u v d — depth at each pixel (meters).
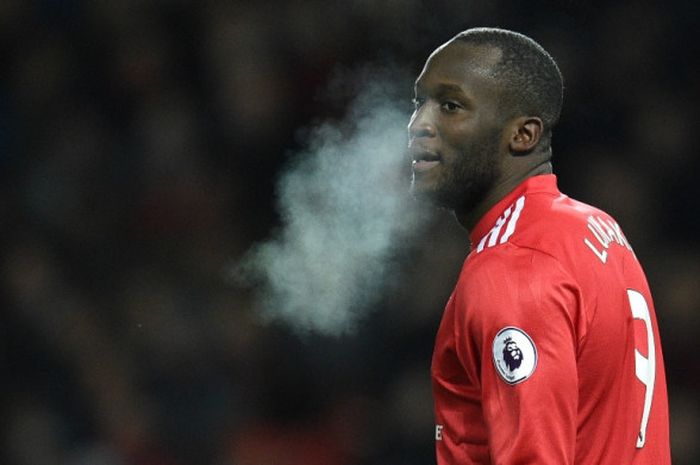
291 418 25.78
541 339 8.84
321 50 30.83
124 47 32.91
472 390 9.56
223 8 32.72
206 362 27.47
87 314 28.86
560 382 8.80
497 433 8.88
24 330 28.55
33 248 29.77
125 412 27.20
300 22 31.52
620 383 9.45
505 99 9.69
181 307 28.53
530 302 8.90
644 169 28.39
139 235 30.05
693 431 24.91
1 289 29.09
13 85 32.81
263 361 26.94
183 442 26.59
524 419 8.74
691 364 25.64
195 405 26.97
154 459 26.53
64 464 26.95
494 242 9.36
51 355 28.28
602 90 29.19
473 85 9.69
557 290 8.96
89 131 31.84
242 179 30.03
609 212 27.75
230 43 32.03
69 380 27.95
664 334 26.08
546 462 8.70
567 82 29.12
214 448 26.36
